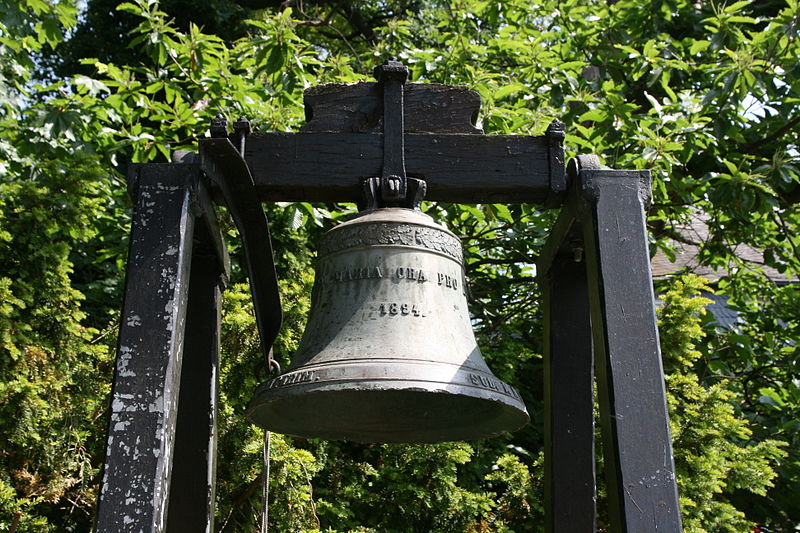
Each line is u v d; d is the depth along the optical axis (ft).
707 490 16.55
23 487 14.69
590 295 7.97
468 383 7.50
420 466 18.13
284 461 15.83
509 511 18.03
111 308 24.81
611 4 24.76
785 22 17.81
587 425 9.36
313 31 39.78
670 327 17.76
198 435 8.66
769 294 23.49
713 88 18.60
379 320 7.90
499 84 20.38
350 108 8.55
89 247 25.29
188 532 8.43
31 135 17.29
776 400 21.53
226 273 9.53
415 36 34.65
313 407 9.14
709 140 18.54
